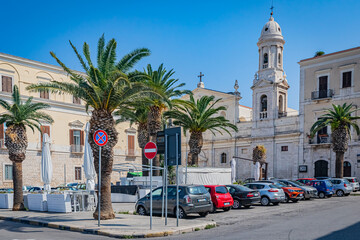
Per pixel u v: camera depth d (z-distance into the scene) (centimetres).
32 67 4084
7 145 1959
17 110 1997
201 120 2825
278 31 4762
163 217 1496
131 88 1448
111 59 1556
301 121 4341
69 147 4325
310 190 2530
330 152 4066
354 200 2403
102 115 1484
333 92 4119
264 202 2139
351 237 998
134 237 1100
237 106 5003
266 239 996
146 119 2700
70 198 1736
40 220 1436
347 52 4028
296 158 4328
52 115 4203
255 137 4712
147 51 1589
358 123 3875
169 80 2488
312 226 1223
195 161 2862
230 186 2022
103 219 1423
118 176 4781
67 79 4381
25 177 3888
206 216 1622
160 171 2755
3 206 2095
